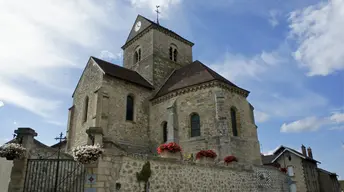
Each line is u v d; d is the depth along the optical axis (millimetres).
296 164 41594
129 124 25562
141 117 26984
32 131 13484
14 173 12117
